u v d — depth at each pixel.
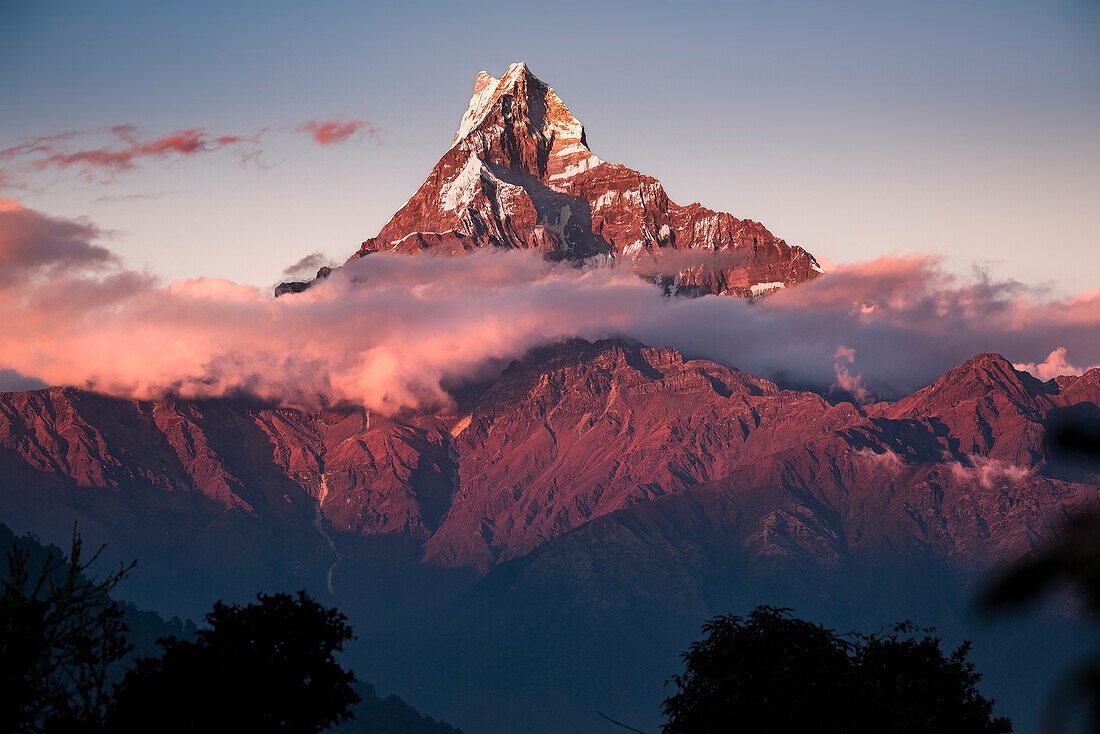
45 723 121.56
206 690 145.50
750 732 168.88
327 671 157.62
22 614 121.19
